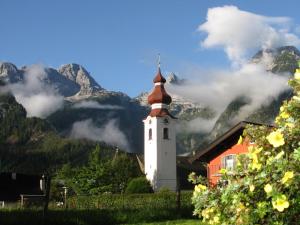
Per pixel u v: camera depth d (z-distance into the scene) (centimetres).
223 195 541
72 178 7750
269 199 520
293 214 511
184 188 9512
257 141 593
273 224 516
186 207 3097
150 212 2938
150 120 9644
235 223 543
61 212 2656
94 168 7819
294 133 543
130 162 8588
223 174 581
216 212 575
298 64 614
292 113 587
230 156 3400
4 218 2486
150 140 9538
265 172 511
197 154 3600
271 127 632
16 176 6006
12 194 5834
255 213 524
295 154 498
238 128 3278
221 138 3403
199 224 2584
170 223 2719
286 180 482
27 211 2570
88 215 2725
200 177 651
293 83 609
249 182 520
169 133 9612
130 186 7512
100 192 7538
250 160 561
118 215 2827
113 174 7950
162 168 9369
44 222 2580
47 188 2652
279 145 523
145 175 8831
